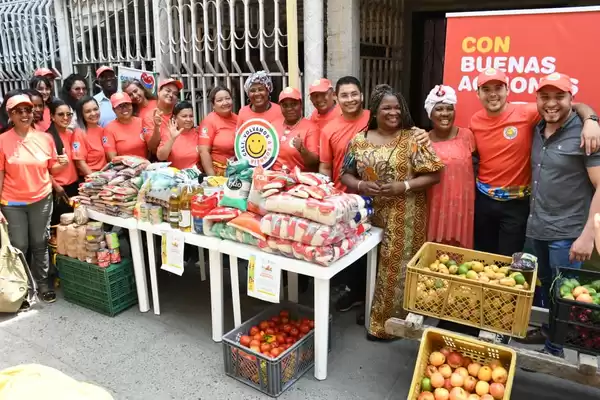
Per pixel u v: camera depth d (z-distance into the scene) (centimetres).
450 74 328
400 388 273
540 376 281
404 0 570
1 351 311
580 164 261
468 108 327
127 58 521
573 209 268
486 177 303
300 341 278
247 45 438
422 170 289
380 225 309
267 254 279
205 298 386
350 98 322
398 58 549
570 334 221
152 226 333
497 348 228
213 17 486
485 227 316
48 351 311
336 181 336
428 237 311
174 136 380
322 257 256
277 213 272
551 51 299
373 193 292
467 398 218
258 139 343
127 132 411
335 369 291
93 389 120
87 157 410
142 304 361
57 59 615
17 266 354
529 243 287
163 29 492
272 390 265
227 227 297
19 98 350
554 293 233
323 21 439
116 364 297
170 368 293
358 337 326
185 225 315
